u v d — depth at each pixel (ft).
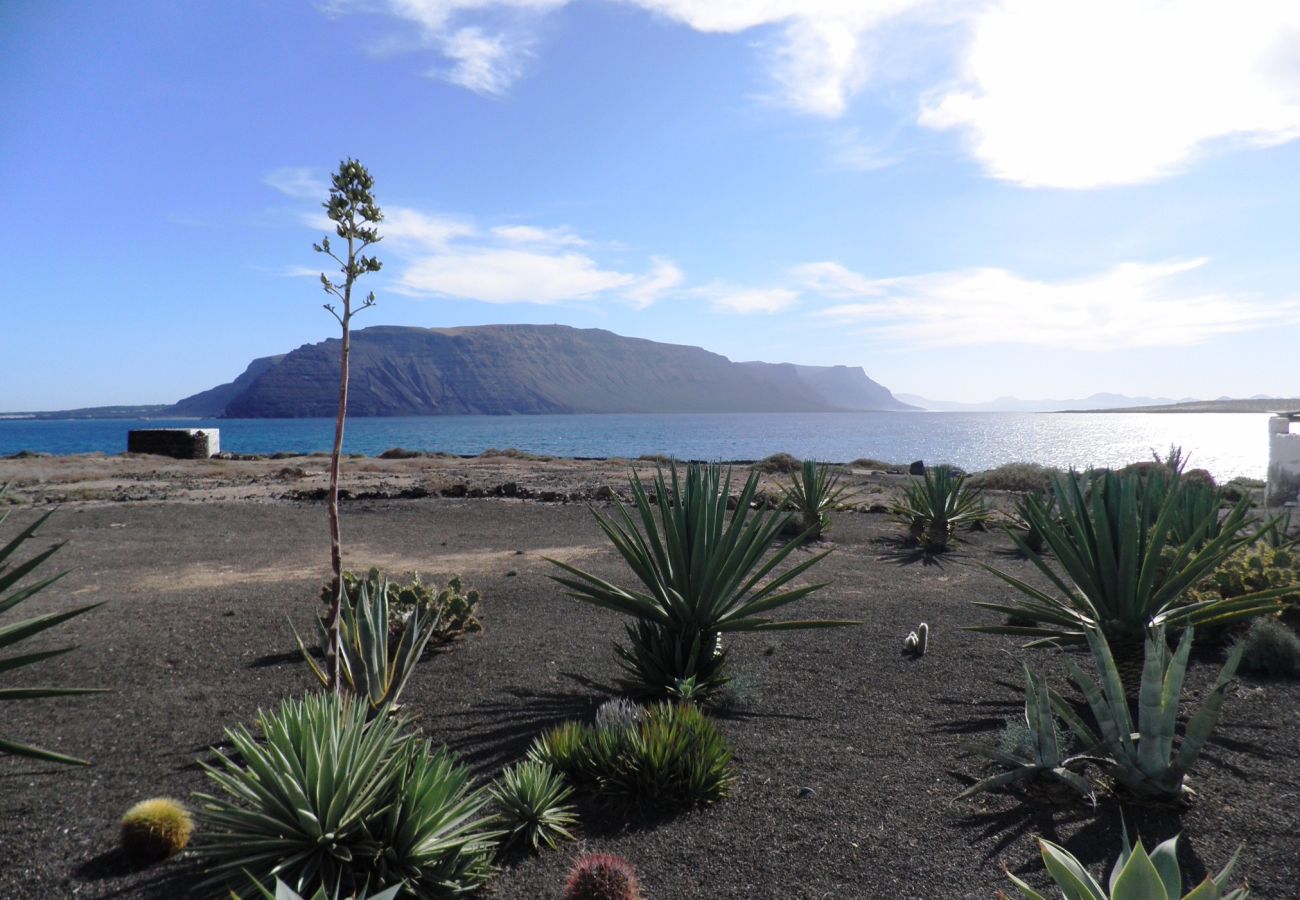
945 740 16.60
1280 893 10.83
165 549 42.68
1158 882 7.27
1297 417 52.16
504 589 32.19
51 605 29.35
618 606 19.94
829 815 13.32
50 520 51.75
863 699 19.29
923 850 12.18
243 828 11.57
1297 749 15.74
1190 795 13.70
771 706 18.88
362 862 11.25
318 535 48.16
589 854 12.05
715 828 12.92
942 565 38.42
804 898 10.95
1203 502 29.55
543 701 19.12
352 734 11.91
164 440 124.67
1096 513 19.02
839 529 50.34
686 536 19.63
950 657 22.72
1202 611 18.70
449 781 11.75
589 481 82.58
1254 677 20.49
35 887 11.29
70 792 14.30
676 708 17.12
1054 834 12.60
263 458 128.26
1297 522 40.19
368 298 15.67
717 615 19.85
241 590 31.91
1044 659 22.47
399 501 64.08
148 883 11.41
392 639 22.93
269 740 12.03
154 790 14.39
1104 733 14.10
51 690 12.84
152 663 22.03
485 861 11.48
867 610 28.58
